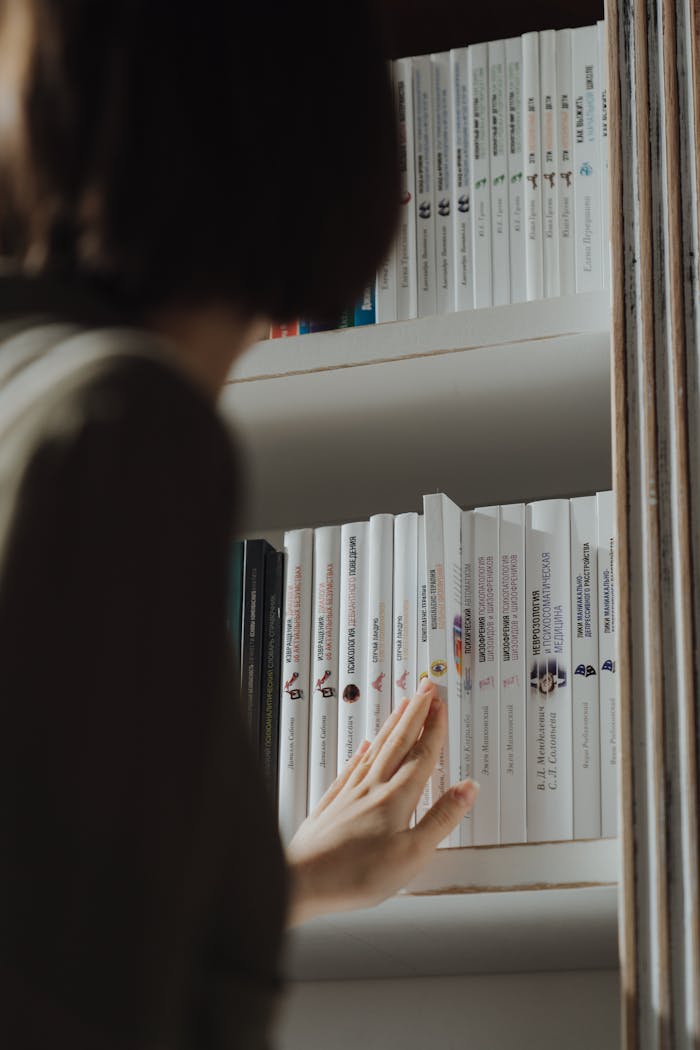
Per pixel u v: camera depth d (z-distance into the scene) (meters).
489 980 1.23
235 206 0.48
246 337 0.52
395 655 1.08
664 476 0.90
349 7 0.53
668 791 0.82
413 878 0.95
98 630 0.36
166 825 0.36
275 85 0.49
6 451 0.38
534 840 0.99
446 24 1.37
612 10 1.04
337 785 1.02
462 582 1.09
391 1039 1.23
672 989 0.78
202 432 0.40
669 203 0.97
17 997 0.33
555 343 1.07
